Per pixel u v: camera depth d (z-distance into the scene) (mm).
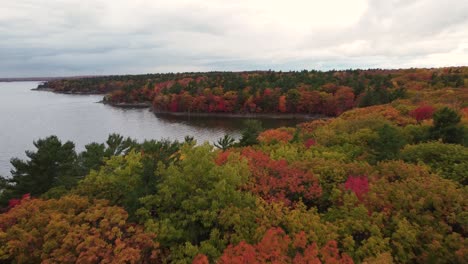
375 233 11727
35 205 13258
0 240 11273
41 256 10664
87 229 11367
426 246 11578
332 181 16609
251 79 153250
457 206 12148
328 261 9562
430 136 24703
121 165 18156
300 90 114625
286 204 14094
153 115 112438
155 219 12867
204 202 12727
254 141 29125
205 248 11156
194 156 14344
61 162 23984
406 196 13312
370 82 116312
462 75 113812
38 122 95562
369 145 24906
